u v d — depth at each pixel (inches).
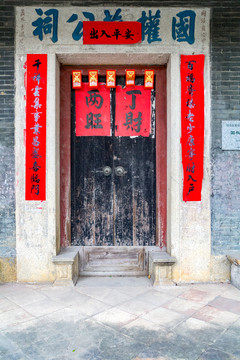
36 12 146.5
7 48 147.3
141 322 108.4
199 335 99.7
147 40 147.3
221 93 149.6
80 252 161.0
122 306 122.1
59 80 157.3
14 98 147.6
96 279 155.5
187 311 117.3
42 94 146.8
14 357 88.0
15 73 147.3
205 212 150.1
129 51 146.8
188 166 148.9
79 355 89.0
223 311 117.3
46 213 148.3
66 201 160.7
